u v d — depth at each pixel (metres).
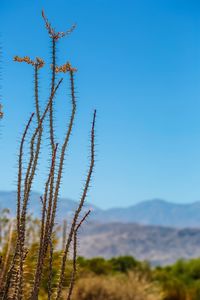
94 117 3.46
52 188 3.43
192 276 20.48
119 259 18.61
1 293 3.45
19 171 3.39
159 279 17.86
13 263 3.41
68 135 3.47
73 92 3.55
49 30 3.61
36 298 3.39
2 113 3.32
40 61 3.59
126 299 13.07
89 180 3.43
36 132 3.42
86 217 3.43
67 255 3.53
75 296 12.45
